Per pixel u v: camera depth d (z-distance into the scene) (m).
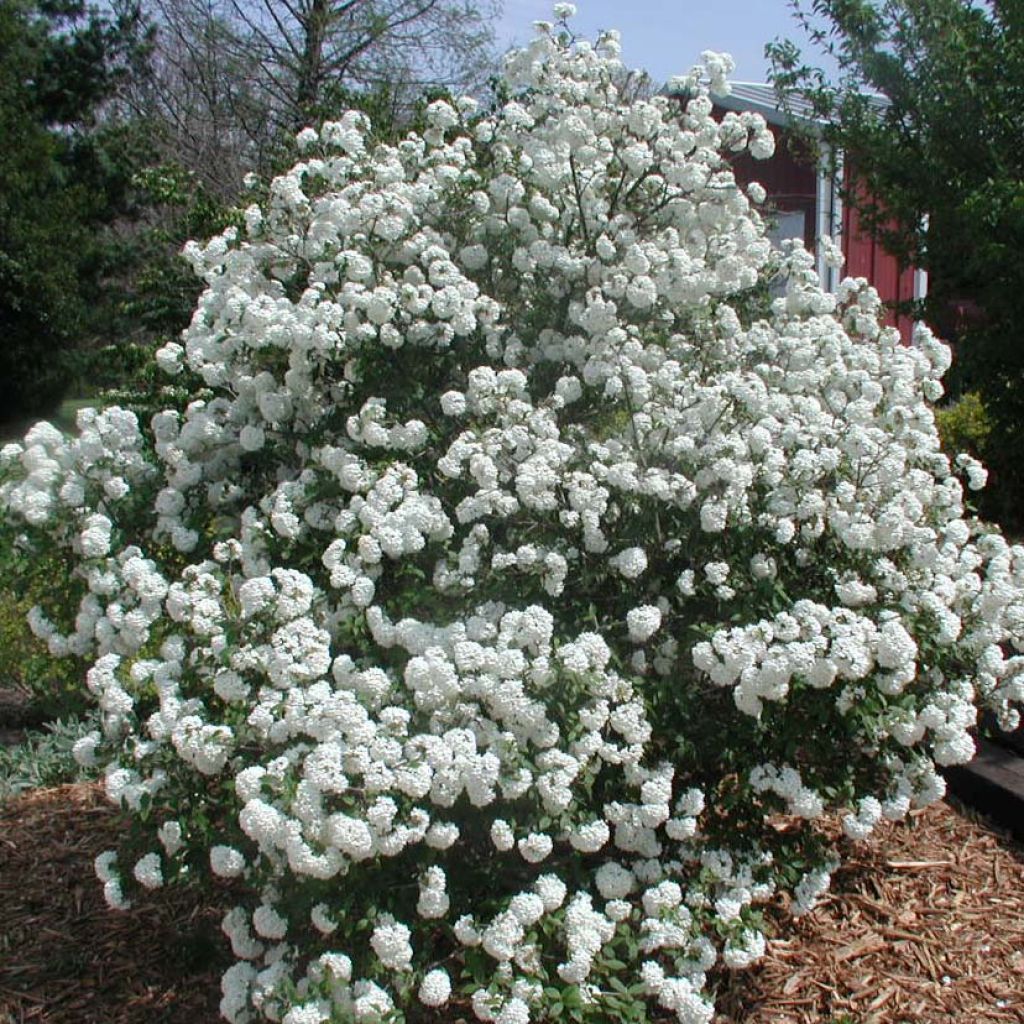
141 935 3.30
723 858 2.75
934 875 3.56
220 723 2.71
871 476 3.12
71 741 4.61
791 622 2.60
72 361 16.45
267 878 2.49
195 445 3.38
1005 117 6.36
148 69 18.19
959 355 6.62
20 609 5.04
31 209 15.88
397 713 2.45
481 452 2.96
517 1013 2.32
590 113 3.63
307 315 3.21
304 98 12.84
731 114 3.79
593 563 2.92
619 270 3.46
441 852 2.57
